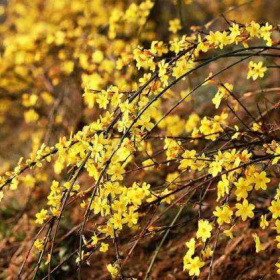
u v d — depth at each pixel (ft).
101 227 7.13
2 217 13.34
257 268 9.48
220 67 18.25
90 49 13.43
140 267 10.47
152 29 15.66
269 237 9.93
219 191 6.28
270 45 6.90
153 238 11.00
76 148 6.84
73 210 12.57
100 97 7.07
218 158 6.52
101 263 10.86
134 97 6.84
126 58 9.09
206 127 7.93
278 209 6.19
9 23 17.49
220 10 18.92
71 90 15.56
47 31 14.20
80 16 16.06
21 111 16.83
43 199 13.57
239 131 7.63
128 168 12.17
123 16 11.19
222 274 9.62
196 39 8.39
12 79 15.06
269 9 18.25
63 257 11.06
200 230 6.19
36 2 16.61
